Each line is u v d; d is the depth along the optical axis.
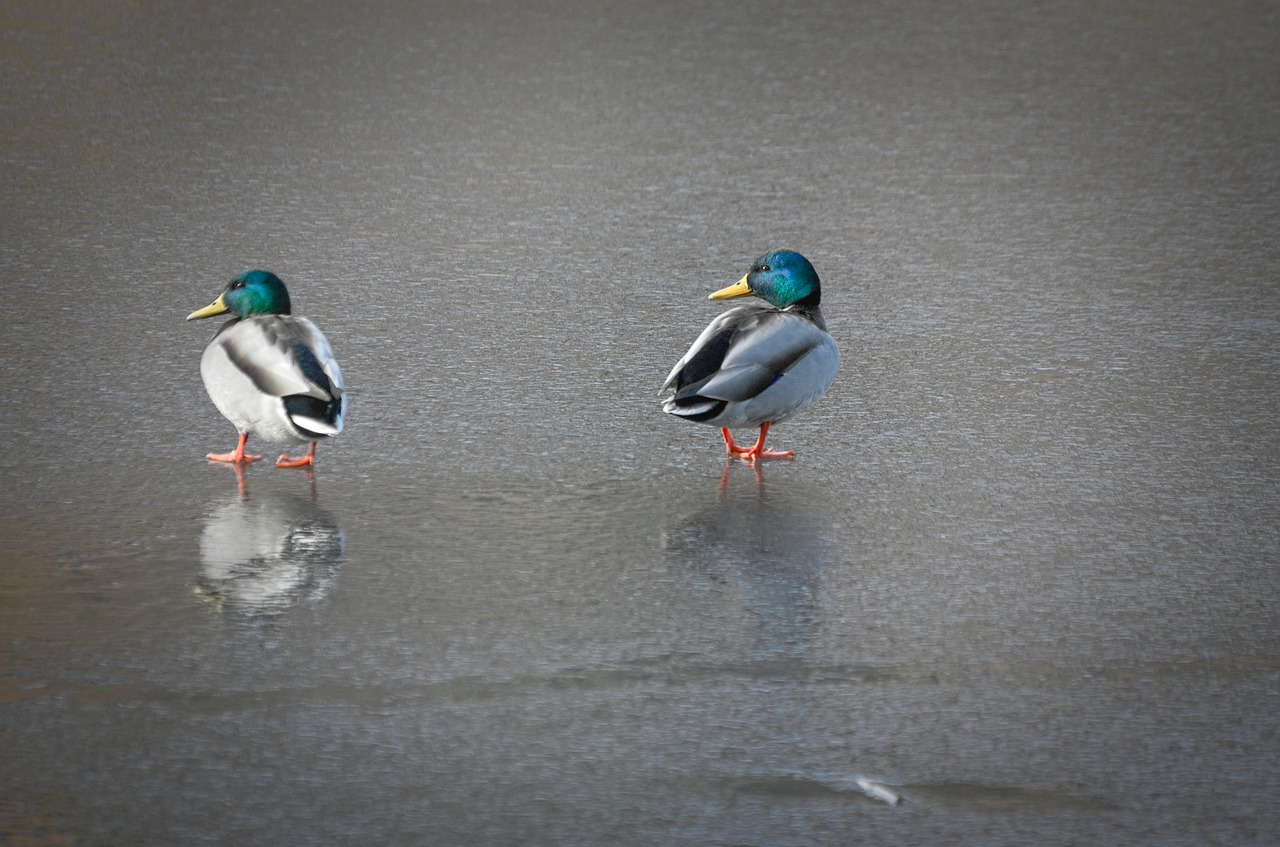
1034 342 14.82
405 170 20.11
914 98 23.64
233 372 11.36
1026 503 11.26
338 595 9.65
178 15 27.34
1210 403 13.27
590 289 16.30
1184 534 10.73
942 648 9.08
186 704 8.31
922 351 14.59
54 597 9.53
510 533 10.66
